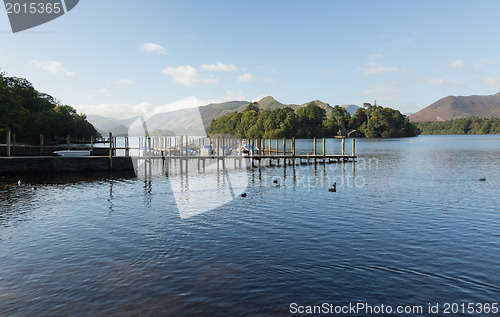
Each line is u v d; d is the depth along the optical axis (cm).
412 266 1016
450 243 1229
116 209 1811
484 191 2361
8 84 7750
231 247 1184
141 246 1199
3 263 1046
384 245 1205
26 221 1562
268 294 839
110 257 1093
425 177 3162
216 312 755
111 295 833
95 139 14188
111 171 3647
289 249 1162
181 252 1136
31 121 7400
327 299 816
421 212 1720
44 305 786
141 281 912
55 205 1927
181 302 798
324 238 1287
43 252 1144
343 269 994
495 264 1032
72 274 960
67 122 10406
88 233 1364
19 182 2738
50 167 3419
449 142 13288
